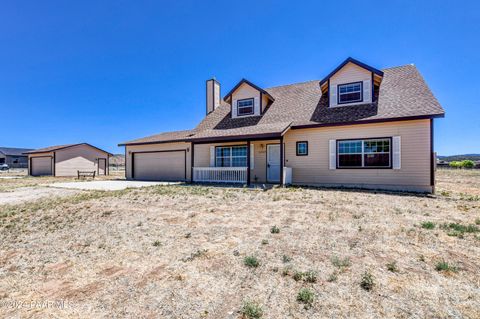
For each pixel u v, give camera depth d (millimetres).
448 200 7883
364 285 2729
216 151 15477
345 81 12523
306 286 2756
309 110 13375
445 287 2674
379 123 10805
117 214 6598
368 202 7402
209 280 2988
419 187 10094
